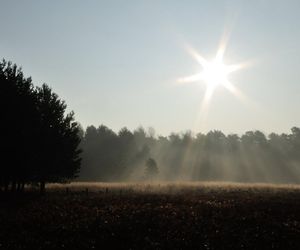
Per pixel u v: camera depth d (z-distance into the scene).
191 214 23.58
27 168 37.44
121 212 24.50
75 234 17.97
